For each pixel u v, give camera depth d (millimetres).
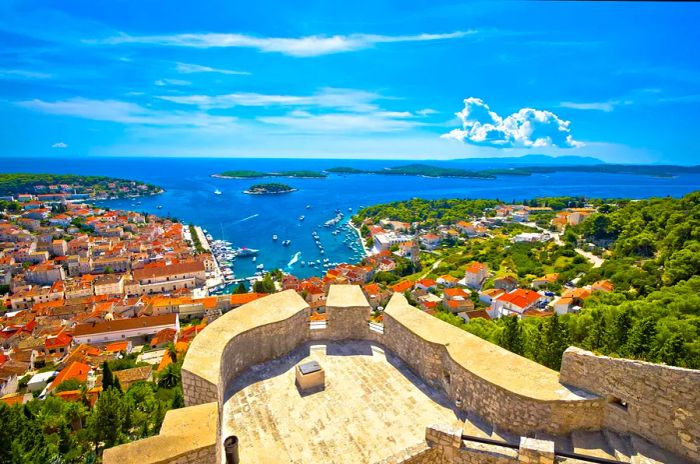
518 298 72562
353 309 14023
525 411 8969
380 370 12258
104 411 25312
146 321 76312
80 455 24312
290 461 8695
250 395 10969
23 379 57594
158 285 107188
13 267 113875
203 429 7957
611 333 25969
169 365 45875
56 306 87688
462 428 9180
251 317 12758
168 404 28703
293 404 10602
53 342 68750
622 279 68438
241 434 9500
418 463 8727
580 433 8781
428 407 10531
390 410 10414
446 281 99562
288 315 13195
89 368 58000
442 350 11156
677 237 71562
